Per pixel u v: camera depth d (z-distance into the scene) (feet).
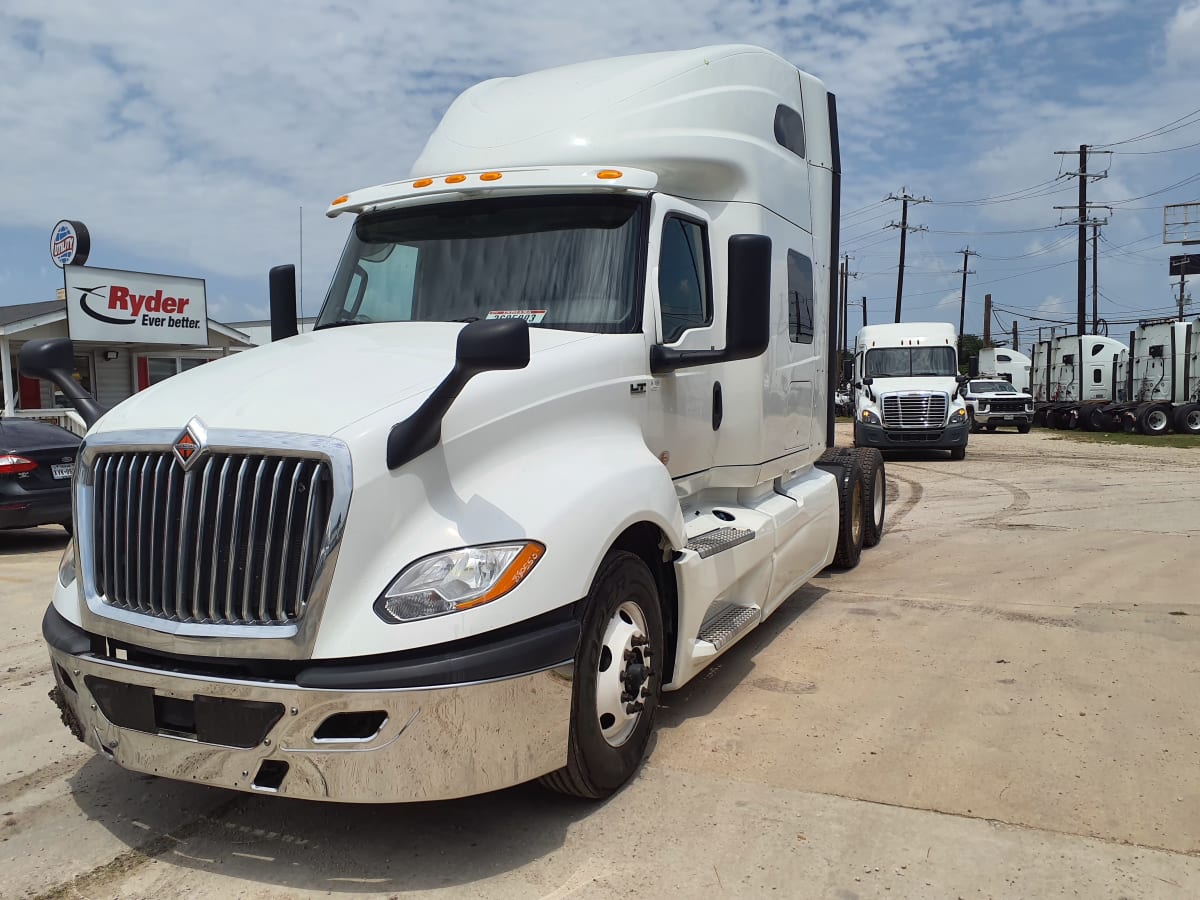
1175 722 15.24
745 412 18.97
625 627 12.85
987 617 22.08
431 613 10.26
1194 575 26.50
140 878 10.90
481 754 10.48
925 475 60.18
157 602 10.93
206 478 10.58
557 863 11.05
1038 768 13.51
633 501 12.83
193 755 10.66
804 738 14.73
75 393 14.08
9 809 12.72
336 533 10.18
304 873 10.94
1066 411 118.32
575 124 16.63
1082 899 10.19
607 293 14.92
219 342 83.71
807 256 22.66
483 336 10.10
